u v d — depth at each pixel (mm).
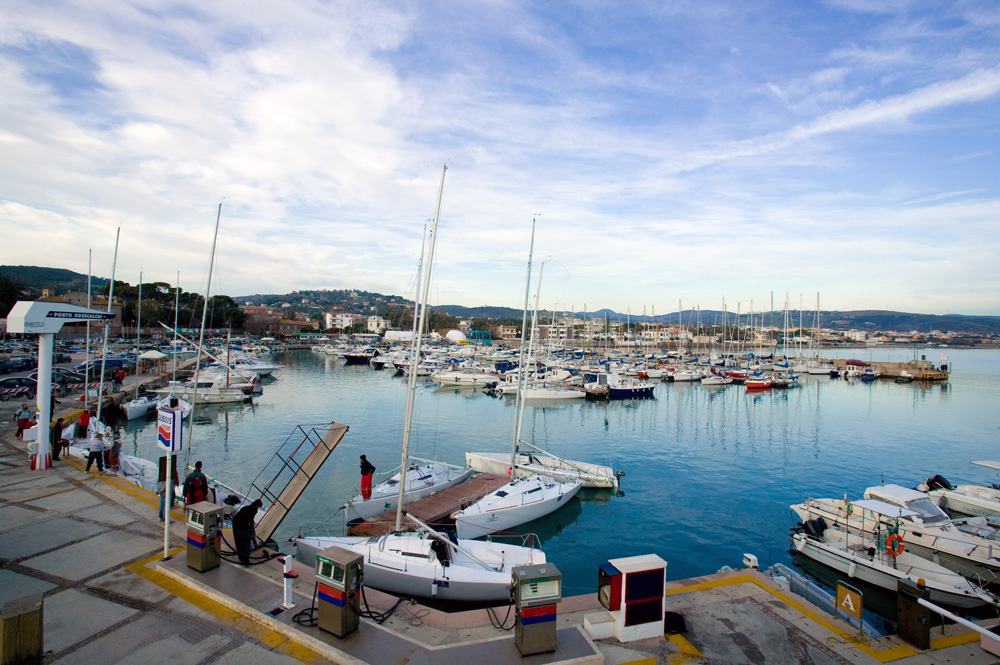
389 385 74875
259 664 8211
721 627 9805
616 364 98625
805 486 29969
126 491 17078
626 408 59500
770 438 43094
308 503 24891
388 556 15906
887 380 92312
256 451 35594
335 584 8789
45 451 19578
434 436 41781
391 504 23234
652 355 125812
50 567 11500
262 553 12242
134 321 125938
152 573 11289
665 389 78500
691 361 113938
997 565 17328
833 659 8938
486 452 36125
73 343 102375
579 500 27141
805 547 20250
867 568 17938
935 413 56531
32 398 42062
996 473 33406
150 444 36906
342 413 51406
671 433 44906
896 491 21062
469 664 8109
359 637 8812
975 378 98250
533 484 25094
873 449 39531
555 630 8594
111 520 14445
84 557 12055
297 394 64625
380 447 37344
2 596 10172
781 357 137250
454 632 9375
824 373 99812
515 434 28359
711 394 72938
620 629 9219
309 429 43375
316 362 114688
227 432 41719
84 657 8281
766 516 25016
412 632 9312
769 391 76188
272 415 49812
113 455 21750
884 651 9219
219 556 11445
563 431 45406
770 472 32844
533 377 69875
